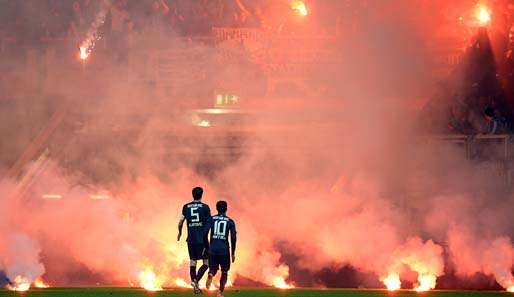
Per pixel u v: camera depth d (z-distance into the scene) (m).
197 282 62.59
